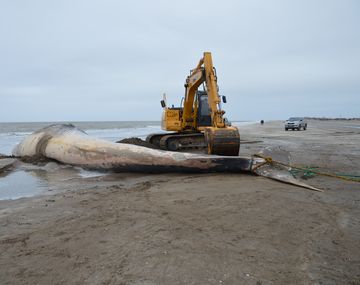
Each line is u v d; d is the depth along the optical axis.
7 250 4.02
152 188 7.16
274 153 8.83
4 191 7.49
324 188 6.93
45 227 4.81
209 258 3.64
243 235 4.30
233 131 9.56
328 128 45.19
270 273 3.31
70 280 3.26
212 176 8.27
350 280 3.17
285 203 5.70
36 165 11.46
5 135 33.25
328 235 4.30
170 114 14.84
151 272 3.35
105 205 5.89
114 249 3.94
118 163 9.54
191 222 4.82
